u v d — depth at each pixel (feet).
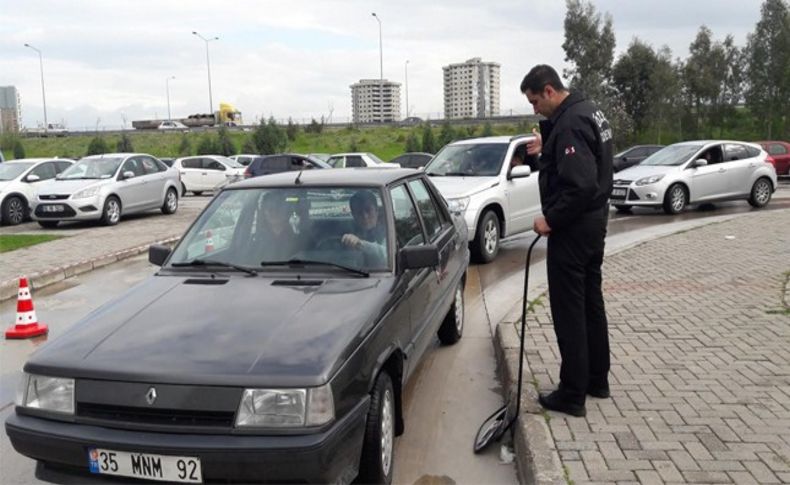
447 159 36.99
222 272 14.15
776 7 175.01
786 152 87.25
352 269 13.80
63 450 10.32
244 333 11.22
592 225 13.57
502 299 26.89
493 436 14.19
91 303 28.37
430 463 13.76
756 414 13.99
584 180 12.89
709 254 32.63
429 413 16.15
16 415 10.93
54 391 10.66
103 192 51.88
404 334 13.75
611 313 22.22
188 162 92.68
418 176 19.04
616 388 15.58
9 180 56.44
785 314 21.45
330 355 10.53
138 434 10.09
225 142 181.78
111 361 10.61
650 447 12.64
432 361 19.71
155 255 15.39
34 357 11.16
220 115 320.50
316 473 9.85
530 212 36.78
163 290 13.35
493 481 13.03
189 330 11.43
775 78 175.52
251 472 9.77
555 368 16.90
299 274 13.78
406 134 213.87
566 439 13.01
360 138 215.72
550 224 13.37
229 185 16.58
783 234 38.32
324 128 239.50
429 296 16.30
